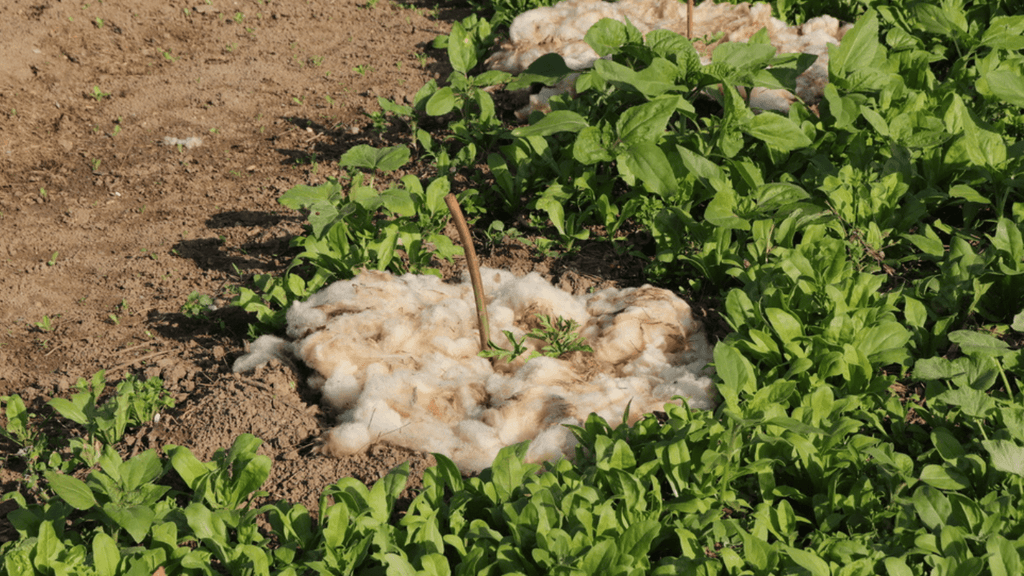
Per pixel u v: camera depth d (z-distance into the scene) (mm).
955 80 4809
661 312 3516
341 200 4016
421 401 3133
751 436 2709
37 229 4402
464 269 4047
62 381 3375
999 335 3410
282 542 2559
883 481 2605
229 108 5594
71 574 2281
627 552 2293
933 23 5176
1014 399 2875
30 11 6359
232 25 6766
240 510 2615
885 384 2896
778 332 3053
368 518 2436
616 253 4141
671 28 5977
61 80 5773
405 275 3783
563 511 2439
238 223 4449
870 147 4340
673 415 2779
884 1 5977
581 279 3967
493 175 4742
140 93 5758
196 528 2451
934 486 2492
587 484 2586
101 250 4246
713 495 2592
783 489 2619
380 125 5211
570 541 2324
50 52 5992
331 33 6711
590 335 3525
